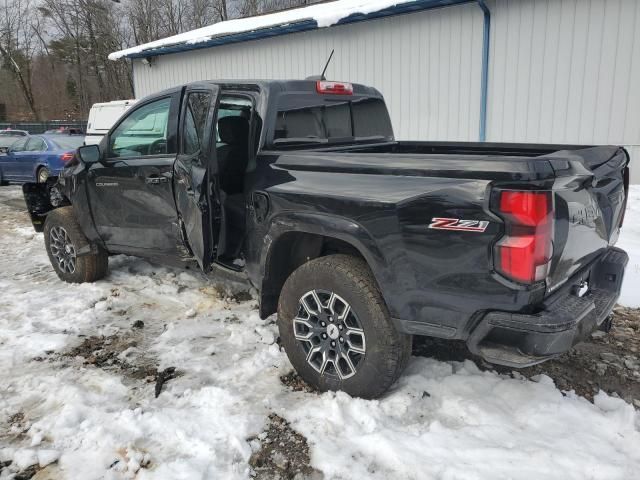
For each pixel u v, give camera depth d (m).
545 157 2.57
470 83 10.36
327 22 11.53
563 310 2.55
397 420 2.94
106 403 3.19
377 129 4.73
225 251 4.02
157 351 3.87
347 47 12.03
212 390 3.25
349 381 3.08
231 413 3.04
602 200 3.10
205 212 3.67
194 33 17.36
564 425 2.85
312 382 3.27
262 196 3.44
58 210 5.40
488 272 2.52
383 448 2.68
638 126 8.94
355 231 2.93
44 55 56.25
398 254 2.79
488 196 2.49
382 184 2.88
